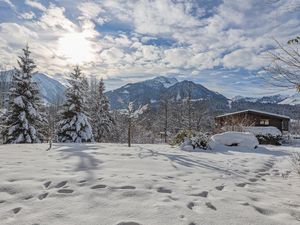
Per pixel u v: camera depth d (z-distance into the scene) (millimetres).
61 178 5156
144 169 6652
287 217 3785
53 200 3996
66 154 8836
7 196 4160
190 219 3482
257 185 5816
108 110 36562
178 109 46438
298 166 8570
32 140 22641
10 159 7496
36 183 4801
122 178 5371
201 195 4613
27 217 3389
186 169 7051
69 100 26188
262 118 34688
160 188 4820
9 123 22891
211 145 13805
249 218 3623
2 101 23750
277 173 7660
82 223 3246
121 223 3273
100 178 5301
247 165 8617
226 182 5797
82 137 25781
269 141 28859
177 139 14969
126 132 36531
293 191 5457
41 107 24641
